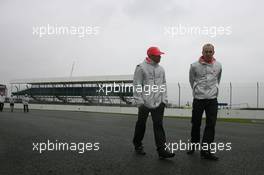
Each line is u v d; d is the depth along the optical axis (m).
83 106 38.41
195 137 6.49
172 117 28.14
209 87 6.20
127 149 6.94
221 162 5.54
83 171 4.71
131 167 5.02
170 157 5.77
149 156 6.08
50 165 5.14
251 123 20.59
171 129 13.35
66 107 39.88
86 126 13.81
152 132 11.55
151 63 6.16
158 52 6.09
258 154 6.50
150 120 21.23
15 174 4.49
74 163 5.32
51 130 11.26
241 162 5.55
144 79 6.14
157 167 5.03
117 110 35.25
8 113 26.91
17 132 10.39
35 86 46.47
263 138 10.00
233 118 26.97
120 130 12.04
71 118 20.97
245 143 8.48
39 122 15.72
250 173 4.67
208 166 5.16
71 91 43.00
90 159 5.70
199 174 4.56
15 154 6.14
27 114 25.44
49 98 45.12
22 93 46.72
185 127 14.77
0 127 12.41
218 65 6.32
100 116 25.56
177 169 4.89
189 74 6.44
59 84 44.31
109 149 6.92
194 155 6.29
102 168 4.93
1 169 4.80
